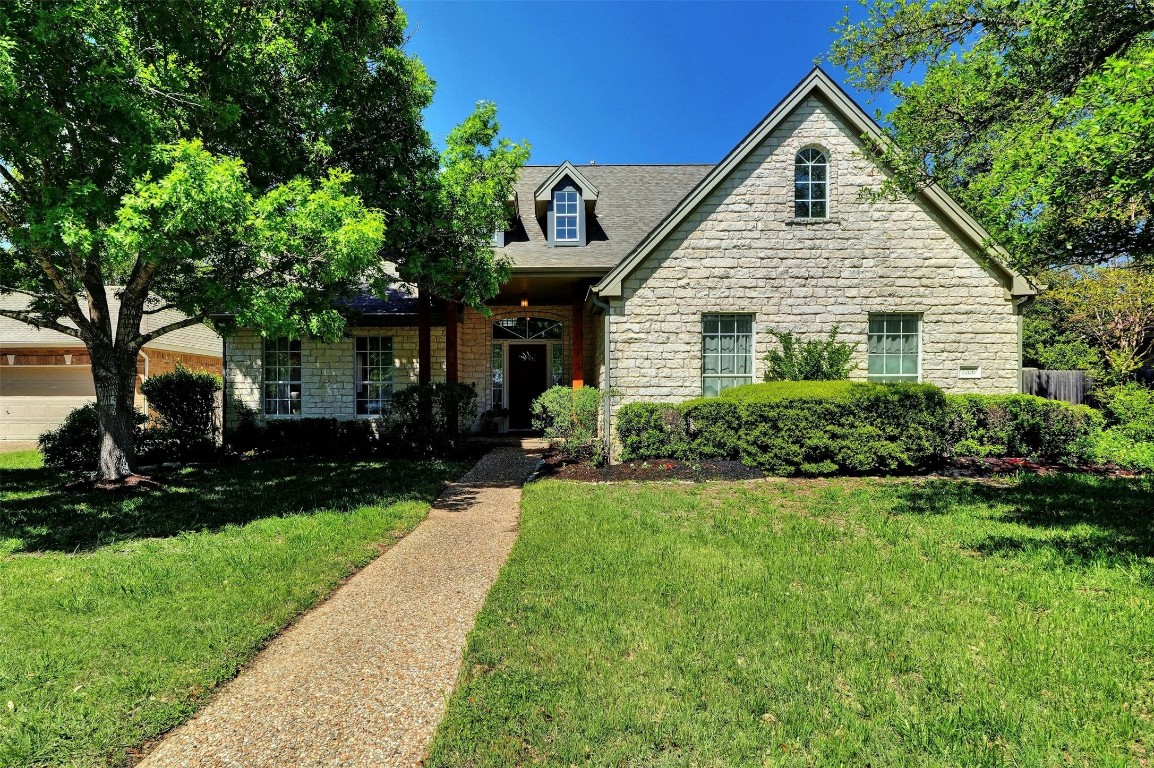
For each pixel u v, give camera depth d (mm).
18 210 7074
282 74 7531
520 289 13344
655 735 2479
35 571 4797
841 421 8836
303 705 2844
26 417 17047
